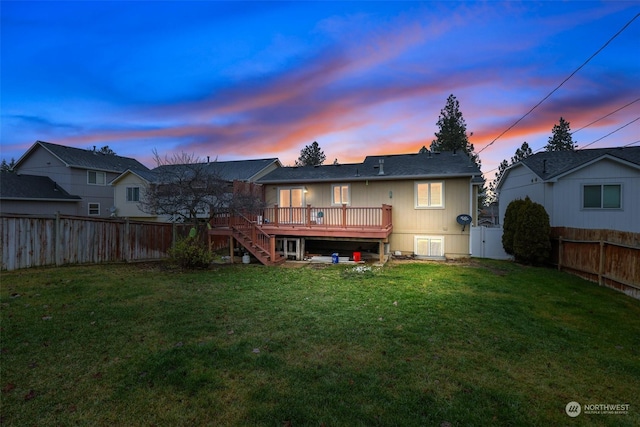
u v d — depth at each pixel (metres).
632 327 5.21
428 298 6.77
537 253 10.98
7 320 5.08
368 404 2.99
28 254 8.95
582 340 4.62
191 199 12.03
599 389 3.31
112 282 7.94
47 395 3.10
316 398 3.07
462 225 12.92
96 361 3.81
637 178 11.73
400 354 4.08
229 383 3.35
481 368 3.72
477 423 2.74
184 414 2.84
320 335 4.71
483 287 7.84
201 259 10.40
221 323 5.19
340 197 14.73
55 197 21.88
